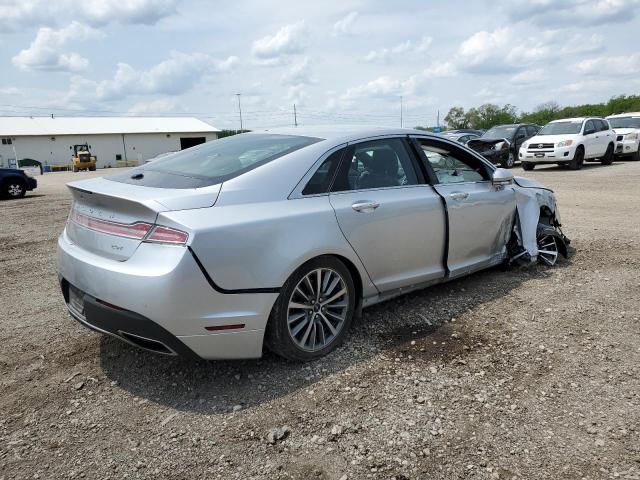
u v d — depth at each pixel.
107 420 2.94
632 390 3.10
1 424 2.91
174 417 2.95
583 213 9.06
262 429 2.81
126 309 2.95
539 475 2.41
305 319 3.44
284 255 3.19
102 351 3.78
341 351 3.66
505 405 2.97
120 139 63.88
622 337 3.81
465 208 4.54
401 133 4.28
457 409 2.94
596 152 18.64
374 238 3.77
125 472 2.51
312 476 2.44
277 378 3.32
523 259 5.43
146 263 2.91
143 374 3.43
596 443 2.62
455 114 69.12
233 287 3.01
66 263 3.35
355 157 3.85
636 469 2.43
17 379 3.41
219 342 3.04
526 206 5.50
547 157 17.72
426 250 4.24
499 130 21.25
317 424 2.84
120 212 3.10
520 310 4.38
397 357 3.57
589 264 5.70
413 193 4.12
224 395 3.15
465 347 3.70
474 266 4.82
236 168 3.41
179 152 4.21
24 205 14.11
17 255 7.14
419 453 2.58
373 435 2.73
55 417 2.97
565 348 3.66
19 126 61.22
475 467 2.47
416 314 4.32
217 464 2.54
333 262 3.52
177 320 2.89
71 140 60.59
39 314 4.60
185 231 2.88
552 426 2.77
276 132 4.11
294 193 3.40
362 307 3.88
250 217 3.11
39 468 2.54
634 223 7.98
